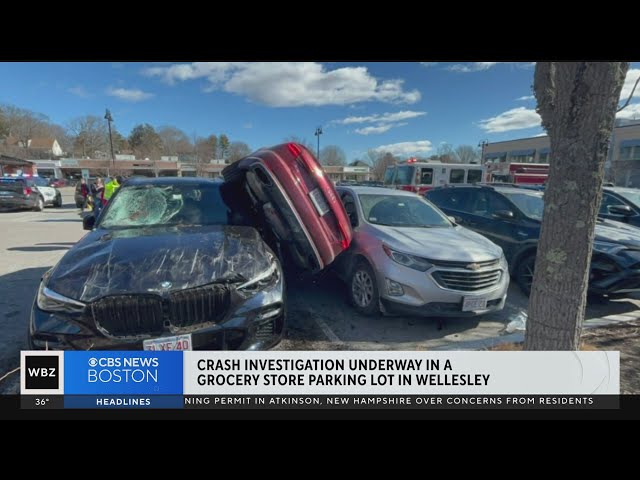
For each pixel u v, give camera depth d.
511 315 4.24
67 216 14.43
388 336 3.60
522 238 4.98
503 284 3.72
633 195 6.73
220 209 3.91
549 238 2.23
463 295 3.48
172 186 4.12
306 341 3.46
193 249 2.71
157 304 2.26
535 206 5.38
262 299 2.52
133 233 3.18
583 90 1.93
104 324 2.22
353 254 4.21
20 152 65.44
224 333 2.36
